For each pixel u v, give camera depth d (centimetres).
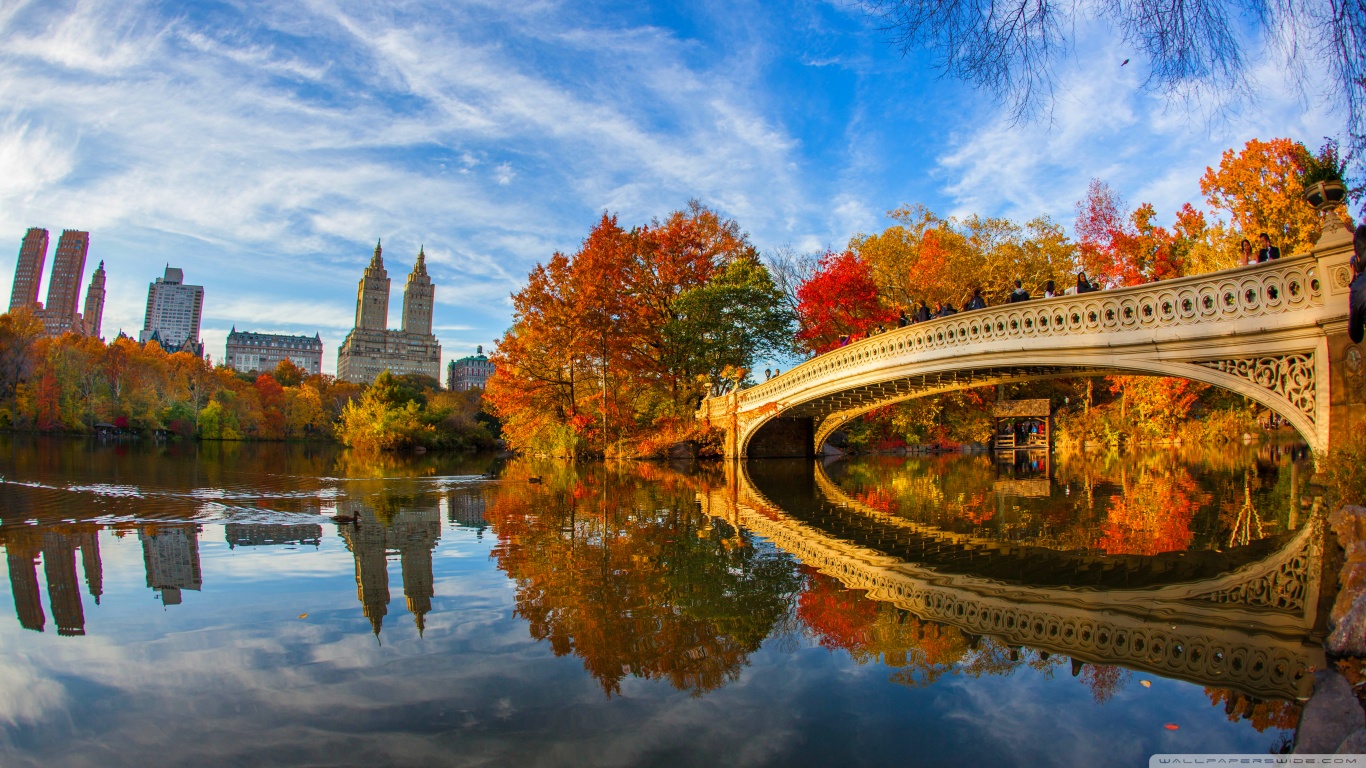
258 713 324
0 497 1121
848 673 392
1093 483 1555
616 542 809
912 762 285
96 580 578
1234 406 2933
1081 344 1350
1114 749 301
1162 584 617
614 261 3128
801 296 3741
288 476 1717
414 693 351
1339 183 942
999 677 389
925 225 3869
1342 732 299
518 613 498
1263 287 1034
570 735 304
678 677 381
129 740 294
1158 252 3144
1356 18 536
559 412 3341
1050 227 3744
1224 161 2475
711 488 1566
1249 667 407
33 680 363
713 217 3738
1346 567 564
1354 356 906
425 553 715
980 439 3641
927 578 640
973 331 1625
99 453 2634
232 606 505
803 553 759
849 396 2405
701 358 3231
